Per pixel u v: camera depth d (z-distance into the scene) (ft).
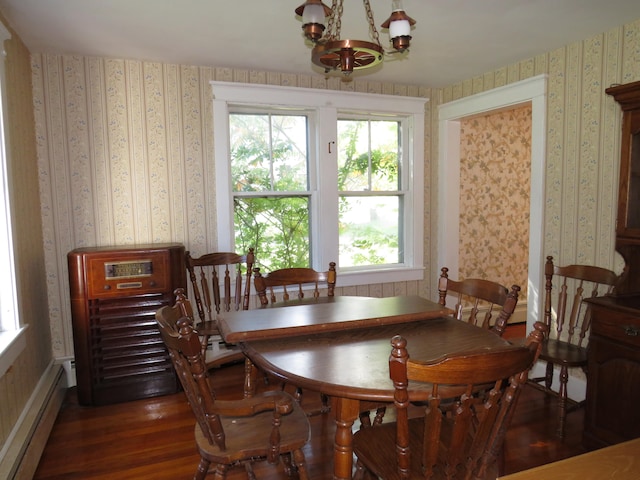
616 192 8.49
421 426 5.36
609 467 3.03
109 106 10.05
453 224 13.14
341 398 4.63
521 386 4.11
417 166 12.77
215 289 10.32
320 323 5.88
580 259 9.25
